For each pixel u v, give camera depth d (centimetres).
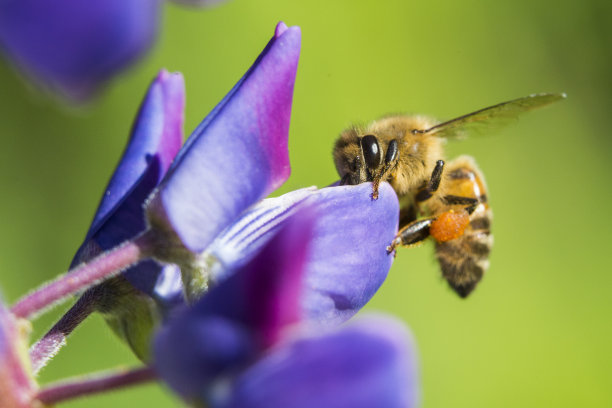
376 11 23
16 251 21
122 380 13
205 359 13
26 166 21
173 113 14
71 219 21
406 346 13
